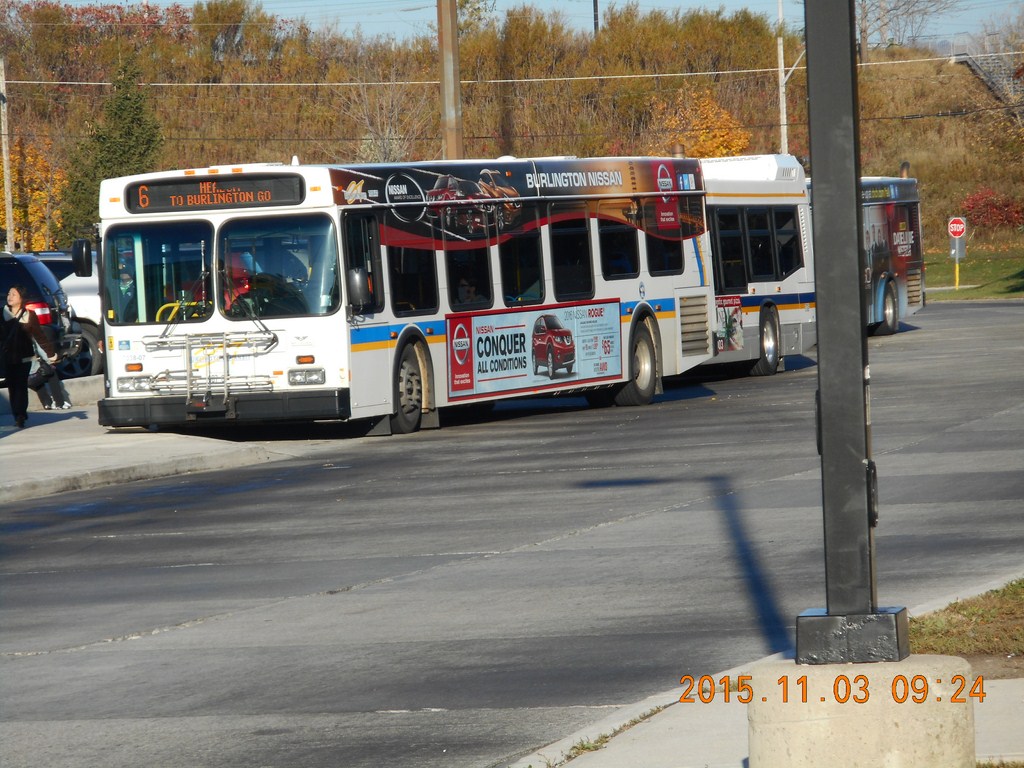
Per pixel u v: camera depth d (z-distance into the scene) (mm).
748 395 37344
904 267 56969
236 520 20938
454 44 43812
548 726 10492
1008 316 63906
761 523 18422
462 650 12820
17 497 24094
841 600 8281
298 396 29312
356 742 10312
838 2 8109
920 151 126812
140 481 25953
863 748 7883
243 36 111062
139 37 110562
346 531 19516
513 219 33500
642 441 28094
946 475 21562
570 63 114125
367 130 98062
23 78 106188
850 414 8219
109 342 30484
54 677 12555
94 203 80750
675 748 9516
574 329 34781
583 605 14359
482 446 28516
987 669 10961
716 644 12578
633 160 37250
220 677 12297
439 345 31578
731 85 117688
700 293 39219
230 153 104250
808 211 47344
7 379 33312
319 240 29328
